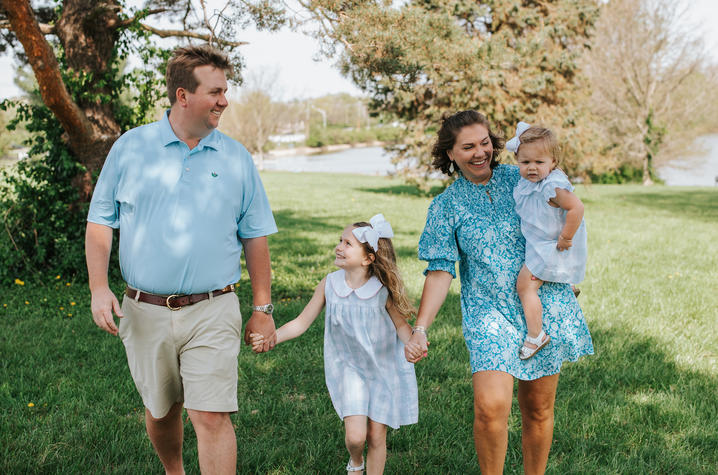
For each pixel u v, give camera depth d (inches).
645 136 1315.2
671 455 139.3
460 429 152.5
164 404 113.2
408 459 138.1
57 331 235.8
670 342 224.8
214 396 109.5
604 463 137.9
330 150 3607.3
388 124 869.2
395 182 1189.7
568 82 792.9
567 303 112.7
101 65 329.7
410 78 347.9
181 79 104.0
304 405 165.8
